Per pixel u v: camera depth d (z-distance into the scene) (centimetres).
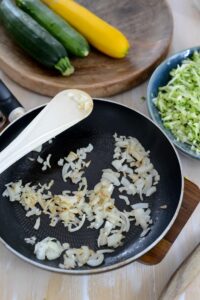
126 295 63
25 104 80
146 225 67
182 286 60
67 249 65
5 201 69
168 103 77
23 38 79
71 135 76
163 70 79
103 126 77
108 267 60
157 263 65
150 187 70
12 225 67
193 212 69
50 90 80
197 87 78
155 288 63
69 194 70
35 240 65
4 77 83
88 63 82
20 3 83
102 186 71
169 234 66
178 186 68
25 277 64
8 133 72
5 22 81
